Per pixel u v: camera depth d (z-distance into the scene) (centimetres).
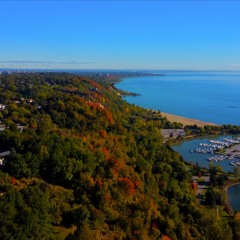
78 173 12344
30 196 9588
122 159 16112
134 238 10269
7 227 8375
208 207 15588
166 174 16262
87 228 9262
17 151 13225
